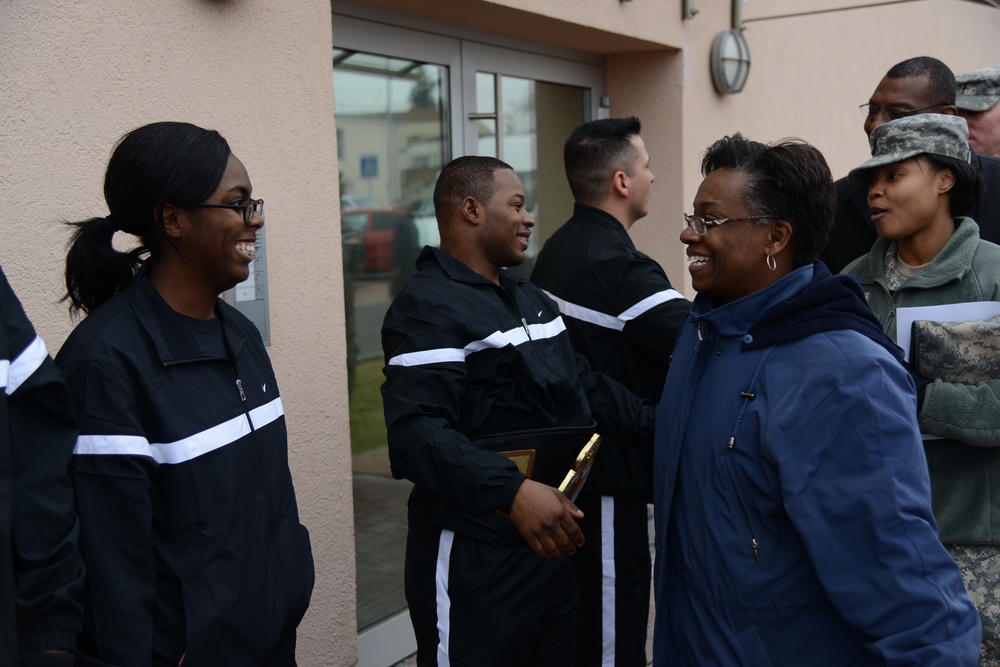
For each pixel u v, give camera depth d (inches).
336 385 115.8
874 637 60.7
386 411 85.7
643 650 109.1
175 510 64.9
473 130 159.9
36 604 56.8
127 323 65.6
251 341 75.3
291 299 109.6
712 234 68.7
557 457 87.2
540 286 115.8
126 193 67.1
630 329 106.0
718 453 66.8
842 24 247.1
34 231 86.0
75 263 70.4
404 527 151.1
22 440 58.2
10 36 83.0
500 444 85.4
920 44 292.8
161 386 65.6
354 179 138.9
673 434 72.4
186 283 68.9
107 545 61.7
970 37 329.1
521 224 94.3
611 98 190.7
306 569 75.0
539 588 88.0
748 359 67.1
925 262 93.1
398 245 148.4
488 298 90.6
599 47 178.7
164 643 64.6
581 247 111.0
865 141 265.7
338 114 135.4
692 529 69.4
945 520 88.0
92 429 61.9
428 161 152.5
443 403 84.6
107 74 90.7
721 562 66.6
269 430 73.4
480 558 86.2
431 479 81.7
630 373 108.6
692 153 188.5
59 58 86.7
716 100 196.1
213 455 67.0
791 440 62.4
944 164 89.7
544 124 178.1
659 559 74.3
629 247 109.7
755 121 211.8
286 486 74.9
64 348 65.1
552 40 169.6
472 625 86.1
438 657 87.8
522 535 80.4
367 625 135.4
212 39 99.9
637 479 103.8
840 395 61.5
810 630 64.6
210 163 67.1
